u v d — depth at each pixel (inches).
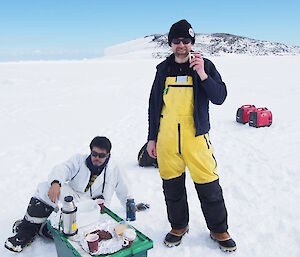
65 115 399.9
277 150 255.0
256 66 1195.9
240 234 141.4
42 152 261.9
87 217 117.5
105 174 132.3
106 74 927.0
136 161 241.1
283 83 674.8
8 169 225.8
